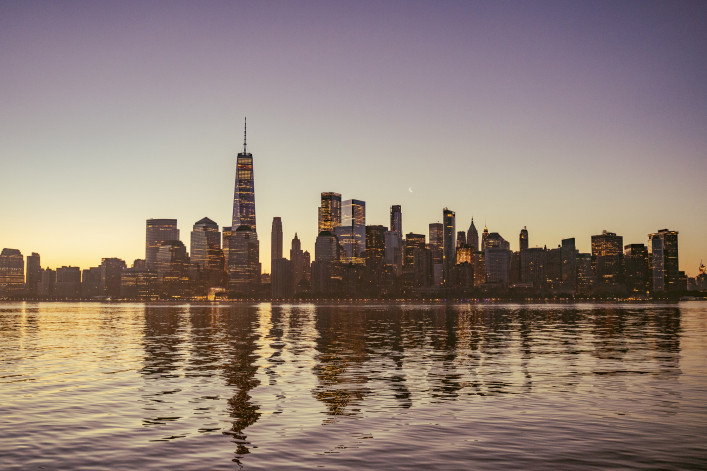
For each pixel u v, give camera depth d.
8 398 42.97
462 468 24.81
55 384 50.16
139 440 29.97
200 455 27.08
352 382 50.94
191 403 40.62
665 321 197.25
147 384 50.09
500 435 30.73
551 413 36.62
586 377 53.69
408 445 28.73
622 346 90.88
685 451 27.45
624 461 25.78
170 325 175.88
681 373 56.53
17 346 93.69
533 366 63.09
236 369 61.12
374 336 119.69
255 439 30.12
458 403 40.25
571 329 145.62
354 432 31.58
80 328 156.12
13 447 28.77
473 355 76.38
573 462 25.69
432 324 179.88
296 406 39.31
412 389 46.72
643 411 37.19
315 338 113.75
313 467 25.08
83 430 32.28
